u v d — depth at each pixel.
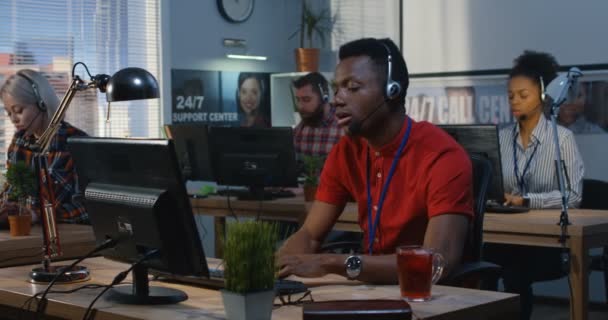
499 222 3.65
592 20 5.27
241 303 1.78
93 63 5.64
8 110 3.60
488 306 1.96
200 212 4.76
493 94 5.67
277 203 4.43
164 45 5.94
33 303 2.14
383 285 2.22
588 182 4.65
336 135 5.51
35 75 3.60
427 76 5.97
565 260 3.49
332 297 2.07
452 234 2.29
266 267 1.80
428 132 2.46
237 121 6.45
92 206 2.21
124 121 5.82
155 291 2.13
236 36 6.43
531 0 5.50
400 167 2.46
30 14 5.33
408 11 6.07
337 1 6.50
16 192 3.30
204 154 4.79
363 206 2.59
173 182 1.97
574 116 5.34
